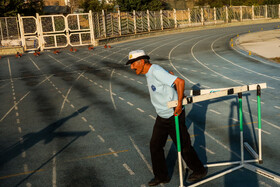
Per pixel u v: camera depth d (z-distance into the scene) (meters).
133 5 49.16
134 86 12.22
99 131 7.11
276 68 14.53
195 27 49.72
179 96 3.67
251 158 5.12
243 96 9.60
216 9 54.84
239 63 16.61
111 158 5.53
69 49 29.31
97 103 9.82
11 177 5.00
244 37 31.47
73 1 48.94
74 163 5.40
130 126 7.34
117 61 19.91
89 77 14.83
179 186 4.12
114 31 36.50
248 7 59.59
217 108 8.41
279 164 4.83
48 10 46.06
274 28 43.03
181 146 4.11
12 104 10.36
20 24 29.30
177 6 69.38
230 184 4.29
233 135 6.31
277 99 9.10
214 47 24.48
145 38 38.41
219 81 12.39
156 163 4.26
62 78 14.97
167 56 21.17
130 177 4.75
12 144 6.59
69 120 8.16
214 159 5.20
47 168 5.27
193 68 15.95
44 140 6.71
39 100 10.73
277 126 6.75
